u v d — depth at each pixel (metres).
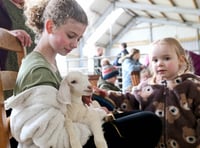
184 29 11.12
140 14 11.20
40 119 0.67
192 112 1.21
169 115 1.24
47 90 0.71
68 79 0.76
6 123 0.72
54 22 0.83
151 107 1.30
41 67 0.76
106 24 10.92
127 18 11.44
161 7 8.48
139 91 1.38
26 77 0.76
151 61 1.36
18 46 1.03
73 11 0.81
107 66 2.84
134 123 0.82
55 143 0.67
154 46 1.33
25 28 1.50
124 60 4.02
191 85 1.23
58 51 0.85
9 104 0.71
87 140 0.73
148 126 0.83
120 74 4.57
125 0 9.66
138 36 11.80
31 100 0.70
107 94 1.31
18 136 0.70
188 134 1.19
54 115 0.69
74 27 0.81
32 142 0.70
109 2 10.29
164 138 1.24
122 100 1.35
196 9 7.75
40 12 0.90
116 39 12.03
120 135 0.79
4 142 0.70
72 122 0.73
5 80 0.85
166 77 1.29
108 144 0.78
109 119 0.82
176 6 8.12
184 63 1.35
